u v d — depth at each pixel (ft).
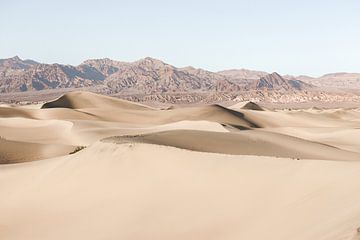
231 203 57.72
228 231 51.16
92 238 59.57
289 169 61.26
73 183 78.23
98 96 456.86
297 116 376.68
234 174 64.59
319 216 45.44
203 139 111.34
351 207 43.78
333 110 460.96
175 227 56.39
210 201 59.98
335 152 146.82
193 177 67.26
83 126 222.07
